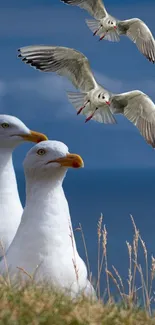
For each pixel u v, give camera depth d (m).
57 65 10.43
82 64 10.53
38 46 10.23
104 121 11.09
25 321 6.62
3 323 6.52
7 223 9.84
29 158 8.38
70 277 8.18
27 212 8.34
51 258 8.16
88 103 10.87
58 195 8.38
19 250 8.24
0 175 10.12
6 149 10.30
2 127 10.38
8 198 10.00
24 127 10.38
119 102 11.23
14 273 8.16
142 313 7.36
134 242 8.70
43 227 8.23
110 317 7.02
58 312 6.89
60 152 8.30
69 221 8.38
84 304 7.29
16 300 7.03
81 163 8.38
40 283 8.02
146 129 11.42
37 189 8.36
